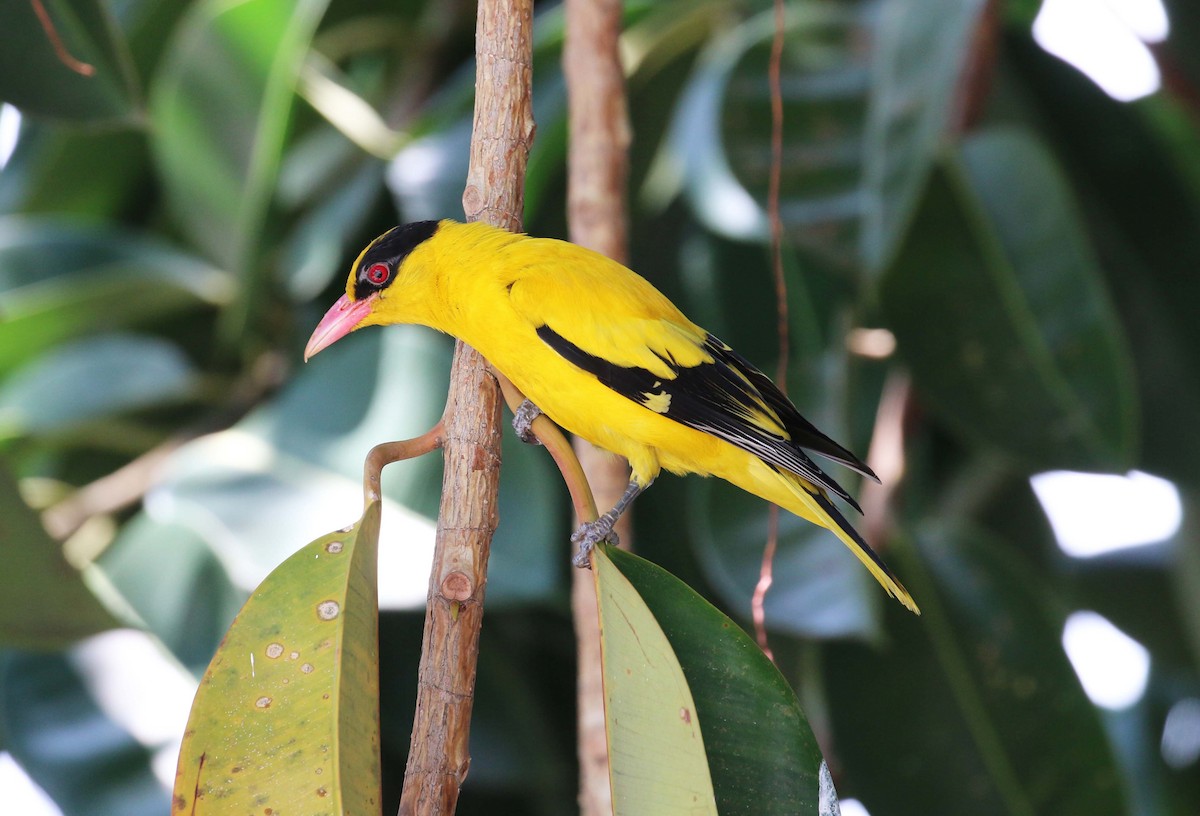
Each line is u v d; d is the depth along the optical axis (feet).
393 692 30.19
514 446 27.02
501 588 25.82
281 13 30.12
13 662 27.37
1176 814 34.81
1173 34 34.22
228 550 26.96
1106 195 35.14
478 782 29.37
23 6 22.04
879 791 28.14
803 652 29.96
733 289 33.04
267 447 28.96
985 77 29.96
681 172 33.09
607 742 15.58
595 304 22.38
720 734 16.15
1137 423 27.45
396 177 30.66
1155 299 34.27
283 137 32.42
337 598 15.19
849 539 23.06
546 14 32.76
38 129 37.19
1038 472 27.86
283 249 33.47
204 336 34.91
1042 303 27.99
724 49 31.78
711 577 29.27
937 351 28.40
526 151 18.11
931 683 28.63
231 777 14.42
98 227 35.55
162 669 27.04
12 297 33.94
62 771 26.09
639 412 23.00
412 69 35.32
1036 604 28.89
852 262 27.91
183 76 31.01
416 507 27.20
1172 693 35.81
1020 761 27.84
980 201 28.48
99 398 33.17
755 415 22.91
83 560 30.63
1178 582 33.99
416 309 23.39
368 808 14.42
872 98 28.73
